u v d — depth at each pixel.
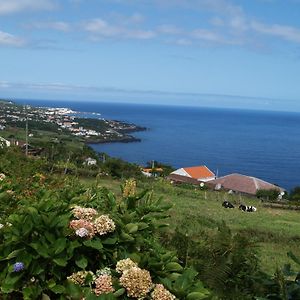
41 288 3.28
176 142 188.50
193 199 31.84
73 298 3.24
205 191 39.72
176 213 17.58
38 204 3.69
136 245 3.61
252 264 4.29
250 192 60.56
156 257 3.59
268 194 53.28
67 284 3.30
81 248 3.45
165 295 3.15
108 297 3.04
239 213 26.59
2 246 3.38
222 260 4.06
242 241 4.54
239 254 4.27
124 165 38.56
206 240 4.56
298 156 170.00
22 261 3.25
